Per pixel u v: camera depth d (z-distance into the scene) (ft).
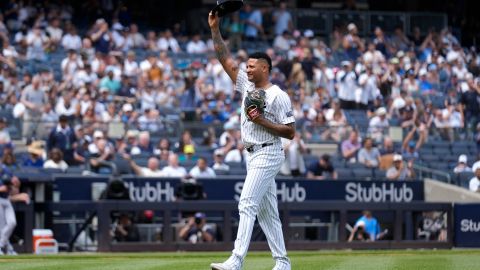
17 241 150.71
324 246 165.48
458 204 172.65
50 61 234.58
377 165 205.46
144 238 160.86
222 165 191.31
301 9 289.33
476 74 276.82
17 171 170.60
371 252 145.28
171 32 271.08
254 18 275.59
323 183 179.93
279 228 86.63
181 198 164.14
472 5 318.04
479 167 194.29
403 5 315.78
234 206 162.61
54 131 186.70
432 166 213.25
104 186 167.32
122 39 249.55
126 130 199.72
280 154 85.40
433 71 261.03
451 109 235.20
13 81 208.54
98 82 221.25
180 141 198.59
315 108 227.20
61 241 159.33
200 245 159.63
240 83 87.76
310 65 243.40
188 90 224.33
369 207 170.30
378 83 242.58
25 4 259.80
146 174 179.32
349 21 291.79
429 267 102.06
